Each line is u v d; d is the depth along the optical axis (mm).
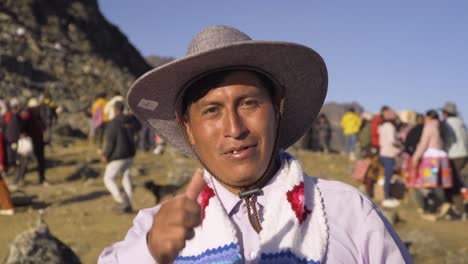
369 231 1648
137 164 17125
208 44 1669
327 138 23719
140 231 1699
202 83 1636
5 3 51188
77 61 49500
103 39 57844
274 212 1621
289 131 1983
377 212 1718
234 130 1578
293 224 1604
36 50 46938
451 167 9859
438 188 9961
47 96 20859
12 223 9188
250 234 1647
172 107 1842
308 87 1842
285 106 1891
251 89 1614
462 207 9914
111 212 10133
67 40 52531
